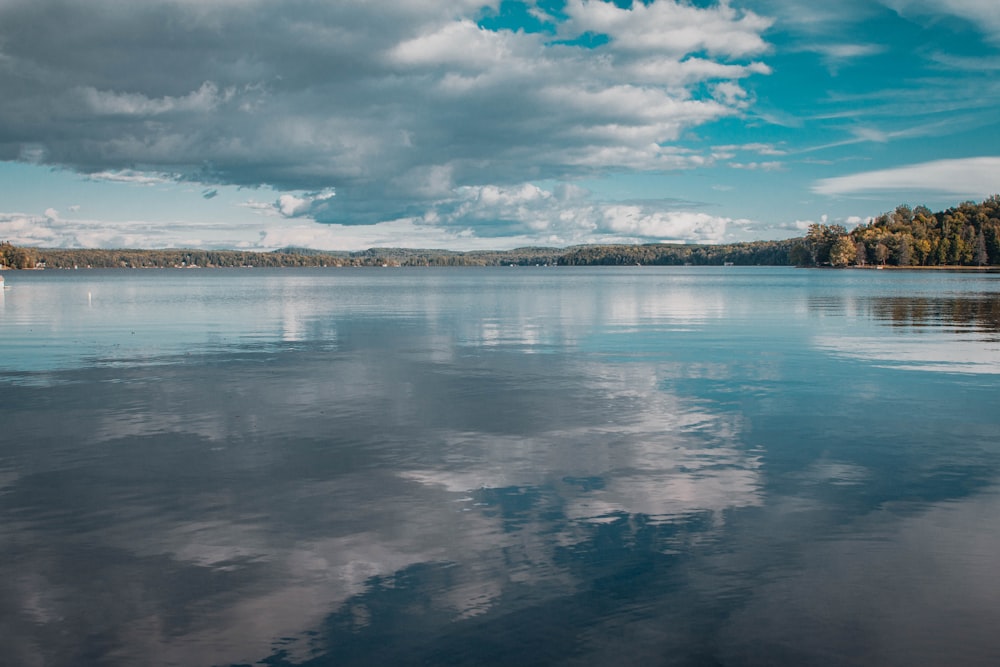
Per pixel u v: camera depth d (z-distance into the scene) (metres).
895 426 18.36
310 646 8.04
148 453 15.87
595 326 48.38
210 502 12.69
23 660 7.83
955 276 181.75
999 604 8.85
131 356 32.69
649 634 8.21
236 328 47.59
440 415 19.78
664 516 11.88
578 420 19.11
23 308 70.56
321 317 57.88
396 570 9.89
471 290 119.50
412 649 7.96
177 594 9.27
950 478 13.92
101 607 8.95
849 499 12.70
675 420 19.11
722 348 35.25
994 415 19.64
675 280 172.50
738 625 8.39
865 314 57.47
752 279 173.75
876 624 8.41
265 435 17.48
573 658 7.75
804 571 9.77
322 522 11.68
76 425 18.58
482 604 8.92
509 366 29.27
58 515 12.08
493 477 14.06
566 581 9.51
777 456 15.52
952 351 33.38
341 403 21.48
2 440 17.03
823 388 23.94
